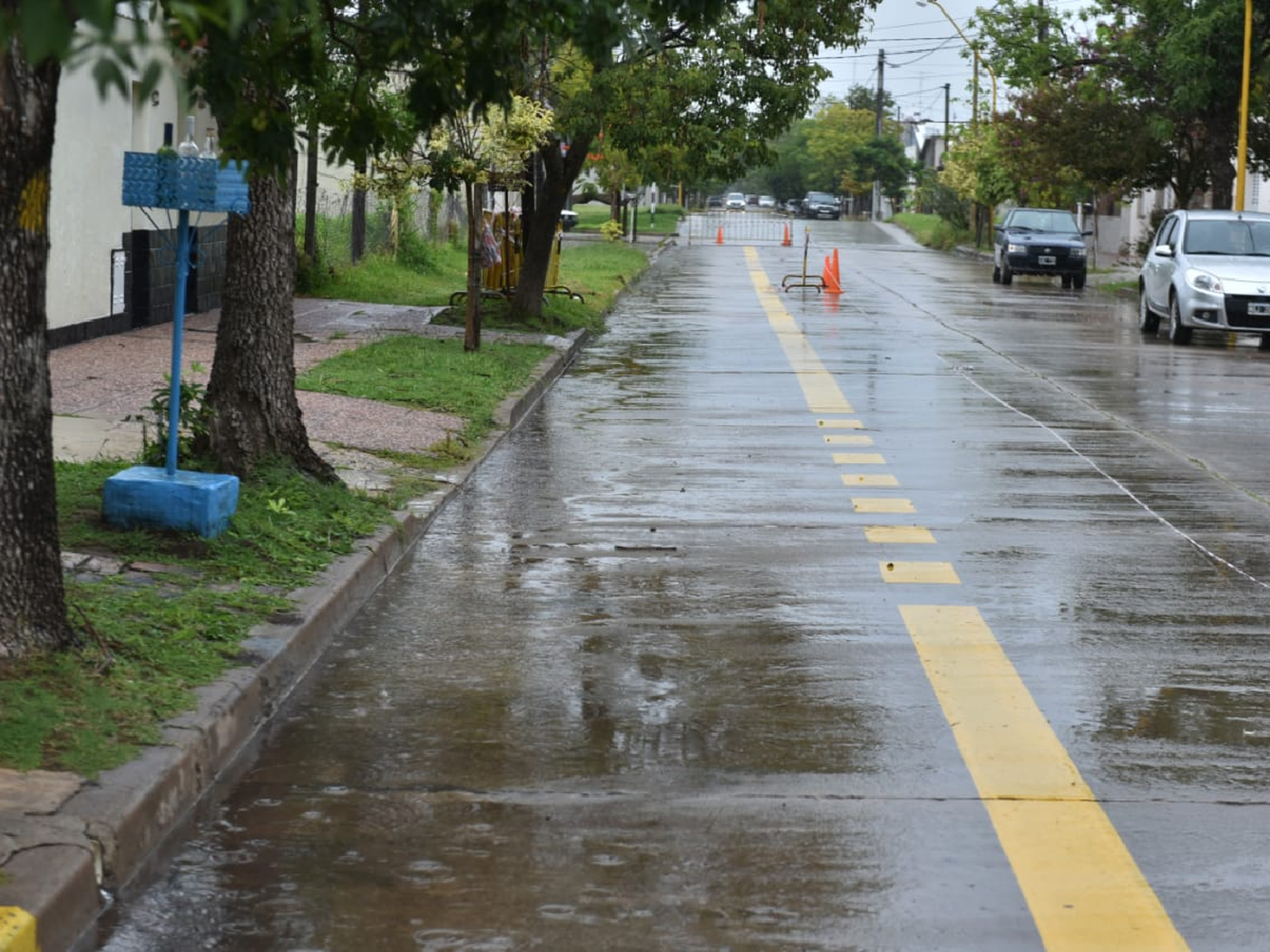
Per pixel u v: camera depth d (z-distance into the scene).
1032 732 6.55
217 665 6.64
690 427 15.34
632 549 9.98
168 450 8.97
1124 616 8.50
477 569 9.43
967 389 18.66
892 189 119.94
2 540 6.14
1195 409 17.23
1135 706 6.94
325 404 14.84
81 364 16.36
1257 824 5.58
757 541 10.27
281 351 10.41
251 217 10.22
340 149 7.23
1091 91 40.09
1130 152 39.41
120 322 19.59
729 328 26.39
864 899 4.91
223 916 4.74
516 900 4.87
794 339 24.56
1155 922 4.76
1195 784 5.98
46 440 6.27
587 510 11.23
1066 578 9.37
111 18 2.75
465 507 11.31
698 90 22.05
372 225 34.25
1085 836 5.44
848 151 135.62
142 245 20.39
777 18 22.38
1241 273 24.42
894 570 9.48
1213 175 37.38
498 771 6.02
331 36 7.07
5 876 4.52
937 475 12.88
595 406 16.86
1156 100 39.12
